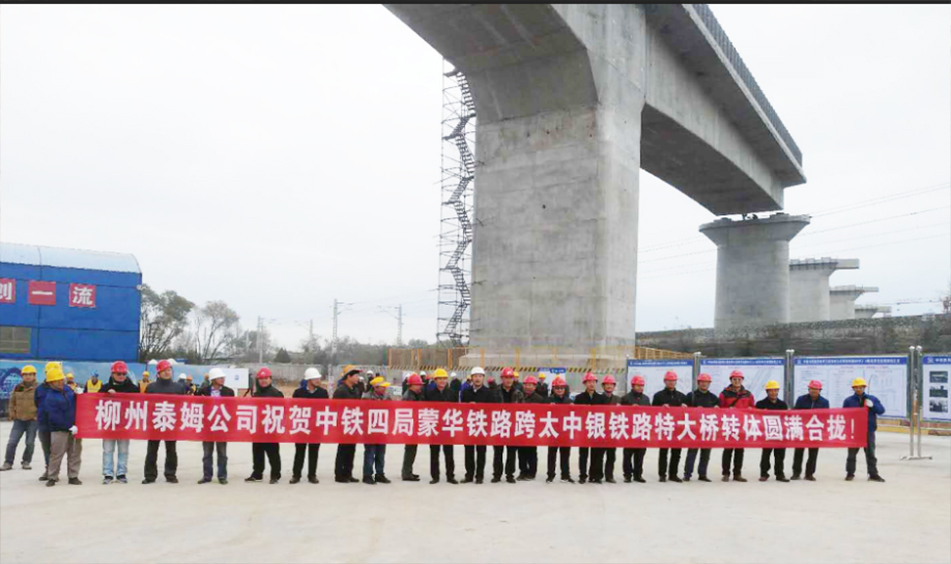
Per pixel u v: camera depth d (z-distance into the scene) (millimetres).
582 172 29469
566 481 12195
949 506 10094
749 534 8211
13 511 9281
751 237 59500
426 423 11867
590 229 29078
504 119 31672
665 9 32562
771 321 57781
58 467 11328
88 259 32531
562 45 28312
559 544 7660
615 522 8789
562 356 28609
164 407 11562
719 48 36812
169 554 7215
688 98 38094
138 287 33312
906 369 16141
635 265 31281
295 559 7027
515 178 31125
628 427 12141
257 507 9555
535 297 30031
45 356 30797
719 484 12117
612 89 29953
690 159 44094
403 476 12156
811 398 13023
